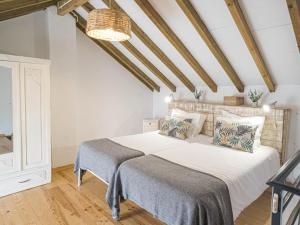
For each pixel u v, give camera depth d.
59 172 3.87
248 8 2.51
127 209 2.79
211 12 2.75
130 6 3.26
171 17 3.10
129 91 5.40
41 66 3.20
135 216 2.65
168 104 5.15
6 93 2.95
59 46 3.83
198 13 2.85
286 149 3.57
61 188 3.28
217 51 3.28
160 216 2.08
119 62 5.09
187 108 4.67
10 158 3.02
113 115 5.17
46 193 3.12
